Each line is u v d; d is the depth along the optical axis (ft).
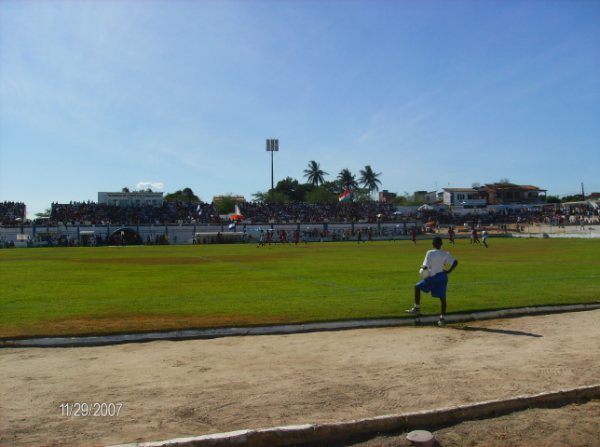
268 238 206.59
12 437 16.03
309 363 24.94
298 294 47.80
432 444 16.17
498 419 18.26
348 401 19.25
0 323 33.58
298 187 447.83
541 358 25.67
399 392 20.30
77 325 32.91
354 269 77.05
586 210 311.47
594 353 26.68
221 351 27.55
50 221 236.84
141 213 270.05
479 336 31.17
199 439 15.37
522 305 40.34
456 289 50.03
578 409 19.24
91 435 16.21
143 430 16.60
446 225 297.74
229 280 61.67
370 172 441.27
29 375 22.94
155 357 26.27
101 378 22.43
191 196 449.48
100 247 193.88
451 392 20.29
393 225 272.10
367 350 27.66
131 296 47.01
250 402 19.15
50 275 70.08
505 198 369.09
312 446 16.19
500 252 118.11
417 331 32.91
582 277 60.80
